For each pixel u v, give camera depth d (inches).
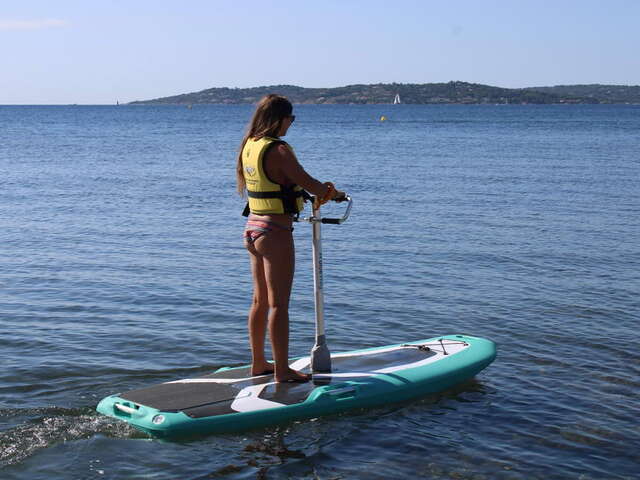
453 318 300.2
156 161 1133.7
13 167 1013.8
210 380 210.8
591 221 541.6
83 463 170.7
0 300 322.3
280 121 198.4
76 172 941.2
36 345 260.1
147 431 184.4
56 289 341.7
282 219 199.8
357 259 409.4
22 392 214.7
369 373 217.0
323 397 199.6
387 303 321.1
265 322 212.2
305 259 411.8
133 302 320.2
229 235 486.9
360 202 643.5
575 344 268.8
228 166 1043.3
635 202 644.1
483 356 234.5
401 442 186.7
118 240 466.9
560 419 202.4
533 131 2257.6
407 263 399.5
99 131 2365.9
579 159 1139.3
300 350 260.7
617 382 231.9
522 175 879.7
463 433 192.7
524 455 180.5
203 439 184.5
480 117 4183.1
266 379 211.8
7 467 167.9
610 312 309.9
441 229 504.7
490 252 428.8
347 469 172.2
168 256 417.1
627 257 419.2
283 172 195.6
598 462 177.5
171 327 284.0
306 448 182.2
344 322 294.2
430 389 218.1
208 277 367.2
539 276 372.8
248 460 175.3
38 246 445.4
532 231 498.9
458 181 813.2
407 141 1686.8
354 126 2768.2
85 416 196.4
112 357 248.2
